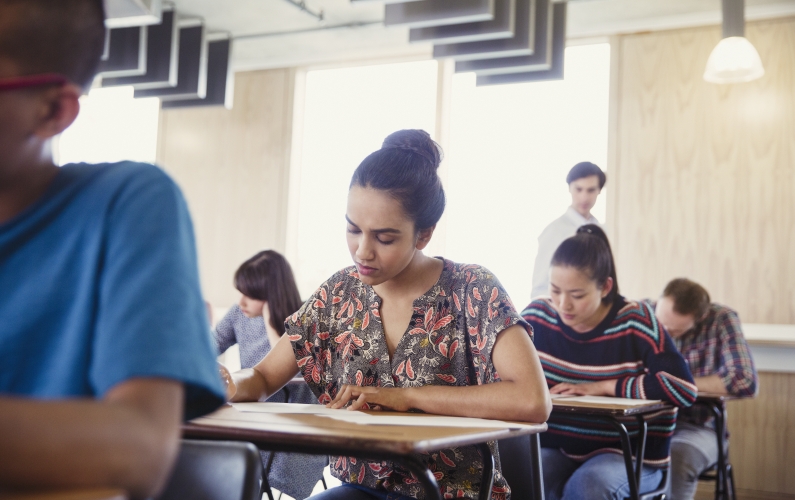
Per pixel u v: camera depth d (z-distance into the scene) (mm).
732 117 4680
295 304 2951
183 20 5453
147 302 566
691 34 4824
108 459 461
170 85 5328
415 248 1424
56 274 620
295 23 5453
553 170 5172
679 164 4781
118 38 4910
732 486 3260
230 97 5605
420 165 1386
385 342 1447
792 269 4473
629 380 2297
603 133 5047
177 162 6445
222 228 6254
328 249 5996
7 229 627
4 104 567
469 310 1416
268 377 1552
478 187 5379
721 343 3219
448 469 1352
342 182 5996
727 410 4406
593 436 2264
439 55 4477
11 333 609
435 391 1329
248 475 827
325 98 6102
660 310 3227
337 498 1343
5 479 437
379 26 5371
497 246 5293
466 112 5496
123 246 604
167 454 506
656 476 2248
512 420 1280
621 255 4879
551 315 2490
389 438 907
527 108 5277
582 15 4910
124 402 501
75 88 595
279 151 6133
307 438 944
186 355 551
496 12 4062
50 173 659
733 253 4609
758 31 4656
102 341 559
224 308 6180
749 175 4613
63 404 464
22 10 583
